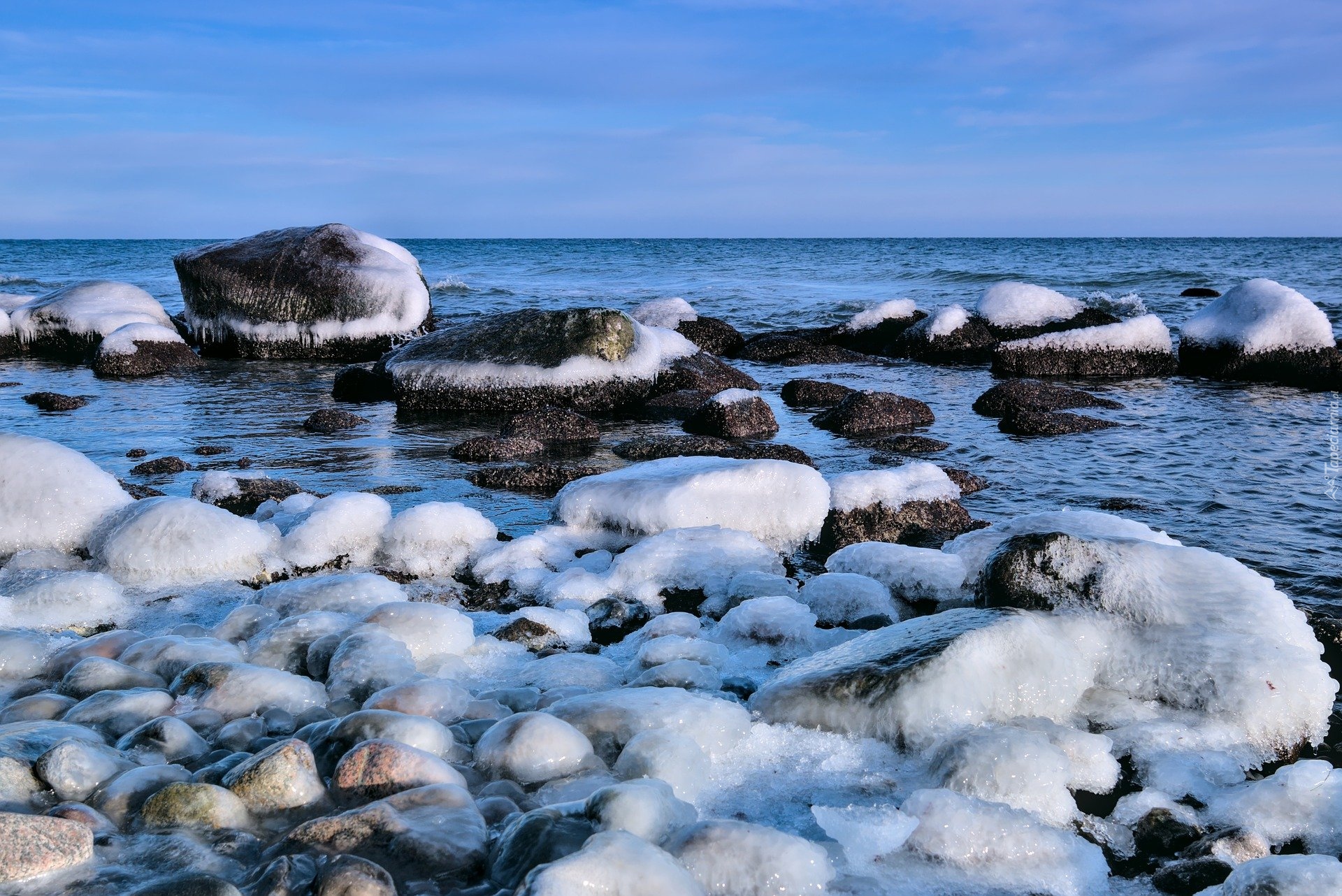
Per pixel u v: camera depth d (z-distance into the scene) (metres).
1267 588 4.50
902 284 34.31
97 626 5.44
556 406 12.55
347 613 5.30
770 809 3.53
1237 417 12.20
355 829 3.18
